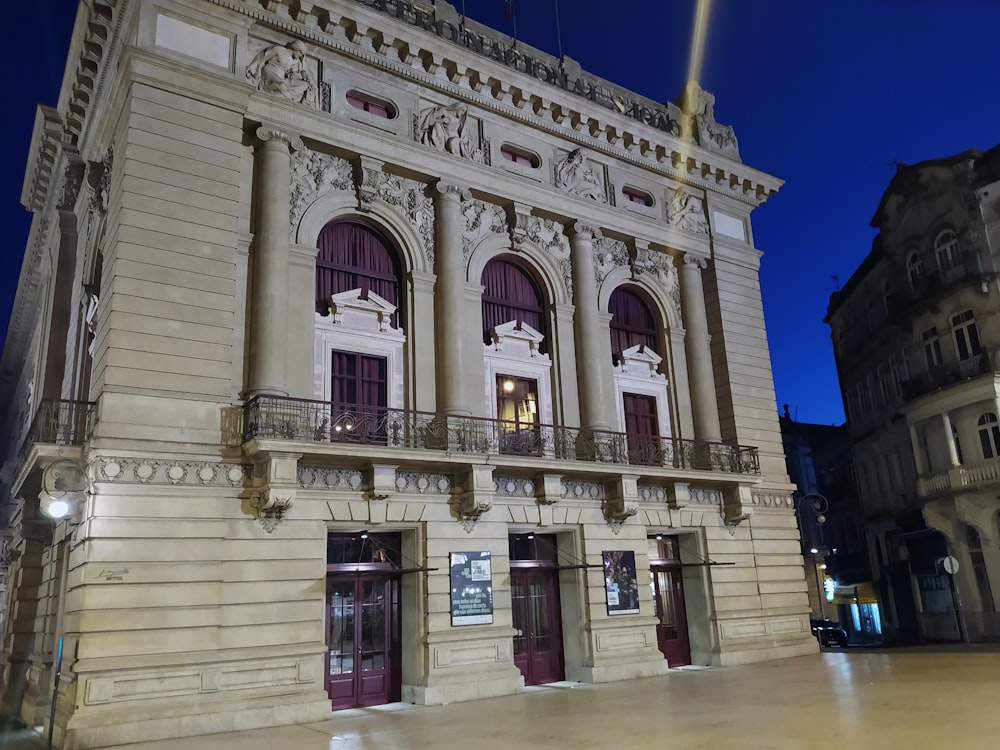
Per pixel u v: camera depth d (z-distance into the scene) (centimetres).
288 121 1598
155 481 1292
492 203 1906
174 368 1353
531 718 1215
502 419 1786
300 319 1548
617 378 2027
